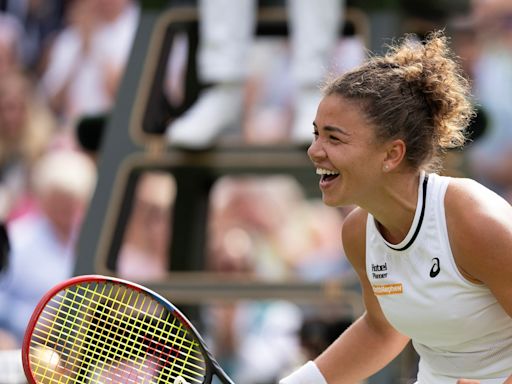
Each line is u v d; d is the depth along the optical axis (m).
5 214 21.80
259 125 21.58
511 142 20.84
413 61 8.15
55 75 22.94
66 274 21.20
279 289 13.59
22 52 23.02
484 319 8.13
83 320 9.45
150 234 21.41
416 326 8.41
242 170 14.50
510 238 7.71
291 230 21.52
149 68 15.16
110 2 22.88
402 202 8.08
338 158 8.02
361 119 7.95
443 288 8.07
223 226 21.38
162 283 13.89
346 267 21.16
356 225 8.61
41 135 22.66
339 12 14.65
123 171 14.59
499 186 20.98
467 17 17.20
